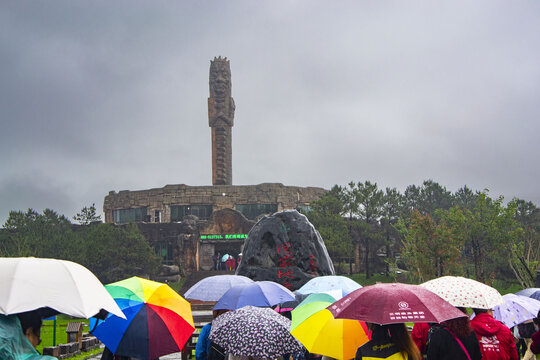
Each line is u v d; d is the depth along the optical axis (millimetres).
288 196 90938
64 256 64188
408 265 51188
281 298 11023
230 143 96062
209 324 9086
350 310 6598
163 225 83125
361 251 80375
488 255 49438
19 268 5723
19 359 5016
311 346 8555
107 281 68188
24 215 73000
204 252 81062
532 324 14430
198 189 90812
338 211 76125
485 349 7926
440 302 6707
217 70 96000
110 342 7828
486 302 8086
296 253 23969
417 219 48531
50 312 6090
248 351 6574
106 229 69688
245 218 82312
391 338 6512
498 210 46469
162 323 7949
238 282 12977
